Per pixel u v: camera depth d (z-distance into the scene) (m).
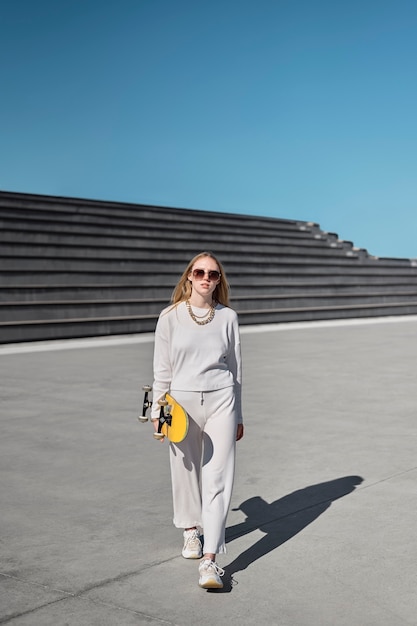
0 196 22.75
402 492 4.80
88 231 22.27
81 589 3.36
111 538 4.00
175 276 20.66
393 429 6.75
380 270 29.14
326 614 3.12
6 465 5.52
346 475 5.21
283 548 3.86
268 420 7.16
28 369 10.80
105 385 9.27
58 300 17.28
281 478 5.15
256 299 20.92
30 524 4.23
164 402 3.52
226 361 3.73
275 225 30.36
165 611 3.14
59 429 6.75
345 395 8.59
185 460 3.69
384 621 3.05
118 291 18.50
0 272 17.14
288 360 11.88
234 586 3.40
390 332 17.44
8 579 3.47
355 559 3.71
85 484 5.03
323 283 25.22
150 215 26.12
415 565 3.63
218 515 3.46
